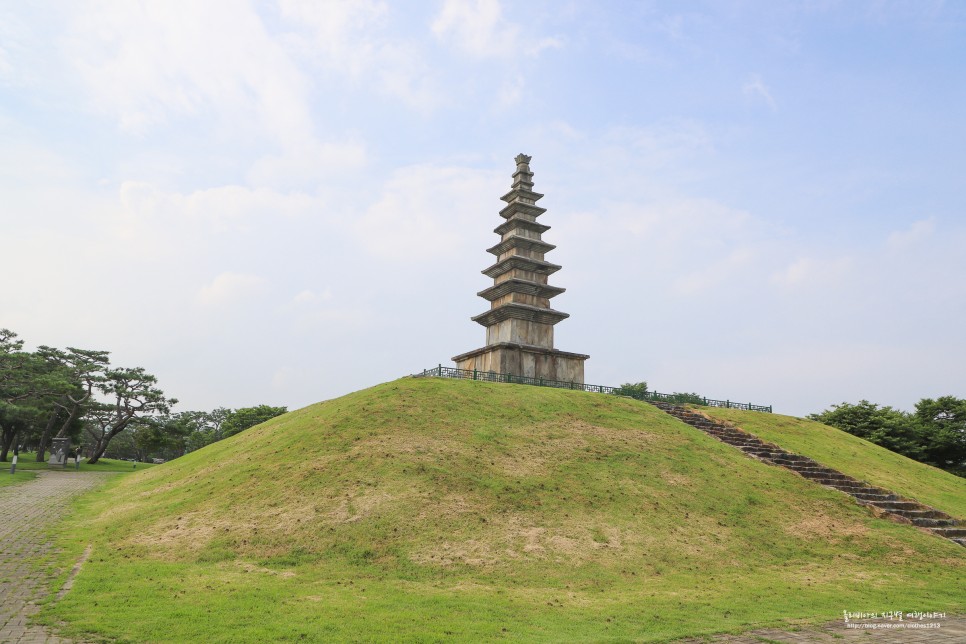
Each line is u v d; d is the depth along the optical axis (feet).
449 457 79.20
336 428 88.38
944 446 191.93
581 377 151.84
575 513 67.92
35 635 33.12
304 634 35.17
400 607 42.45
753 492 81.87
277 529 60.08
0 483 120.78
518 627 39.29
